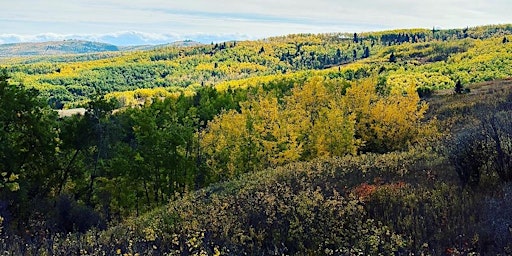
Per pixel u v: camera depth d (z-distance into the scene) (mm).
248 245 7840
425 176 11695
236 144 25750
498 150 9391
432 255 6277
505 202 7402
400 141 25578
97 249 8102
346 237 7332
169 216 11992
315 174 14781
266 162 25047
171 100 46312
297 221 8078
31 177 23250
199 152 28953
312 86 30859
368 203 9414
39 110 22781
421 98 60031
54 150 23344
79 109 87688
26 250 7863
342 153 24109
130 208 27125
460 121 28719
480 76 92438
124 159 25562
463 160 9766
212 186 19000
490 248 6156
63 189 26844
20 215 18719
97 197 27859
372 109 26531
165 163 25750
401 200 9211
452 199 8719
